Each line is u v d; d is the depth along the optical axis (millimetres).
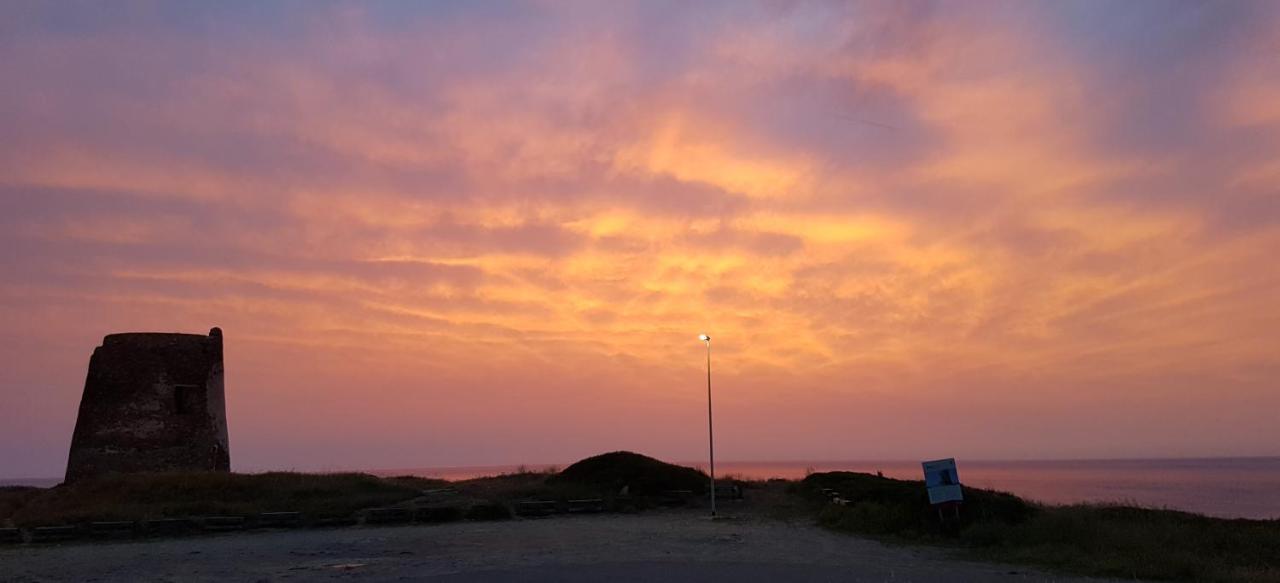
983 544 26203
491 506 36031
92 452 41688
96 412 42406
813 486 46344
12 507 33969
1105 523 27484
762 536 28703
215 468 45281
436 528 31391
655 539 27594
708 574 19625
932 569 21125
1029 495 96125
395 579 18797
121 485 36906
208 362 46125
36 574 20312
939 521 29203
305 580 18859
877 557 23531
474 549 24812
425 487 44156
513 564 21422
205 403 45375
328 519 32344
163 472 40688
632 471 46781
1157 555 22203
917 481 43219
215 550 24828
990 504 30828
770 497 44812
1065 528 26250
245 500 36219
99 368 43156
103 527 28734
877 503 33812
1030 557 23172
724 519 35125
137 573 20297
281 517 31672
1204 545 24281
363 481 42594
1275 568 21125
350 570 20375
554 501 38344
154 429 43000
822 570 20562
